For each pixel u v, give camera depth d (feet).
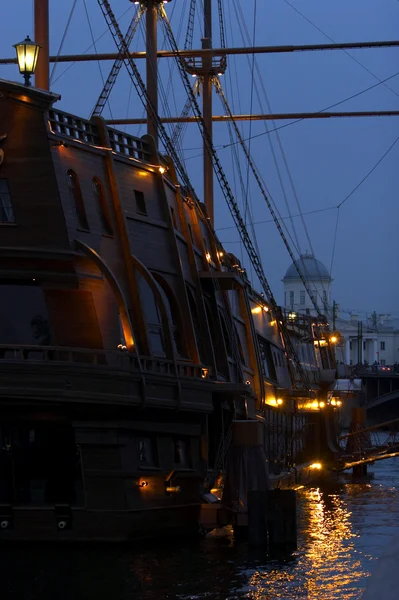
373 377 567.59
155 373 103.81
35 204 100.78
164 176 122.72
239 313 158.71
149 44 174.91
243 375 146.72
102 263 101.91
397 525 137.08
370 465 284.20
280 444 179.11
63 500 101.50
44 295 102.22
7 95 100.58
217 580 90.38
